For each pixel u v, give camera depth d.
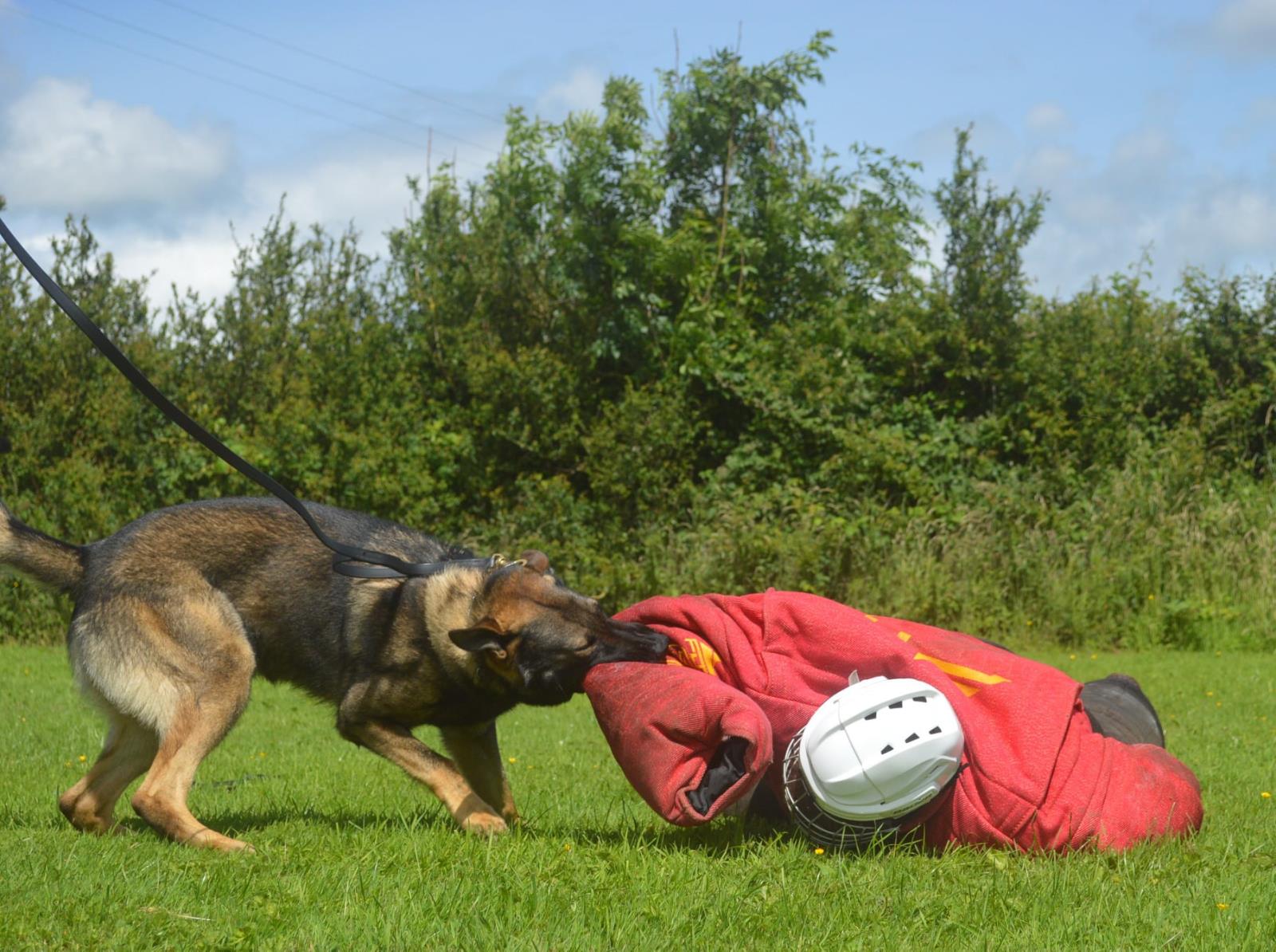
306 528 5.23
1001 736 4.47
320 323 17.30
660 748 4.37
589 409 17.92
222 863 4.22
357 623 5.11
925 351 17.61
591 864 4.20
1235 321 17.41
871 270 19.77
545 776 6.96
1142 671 12.26
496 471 17.66
